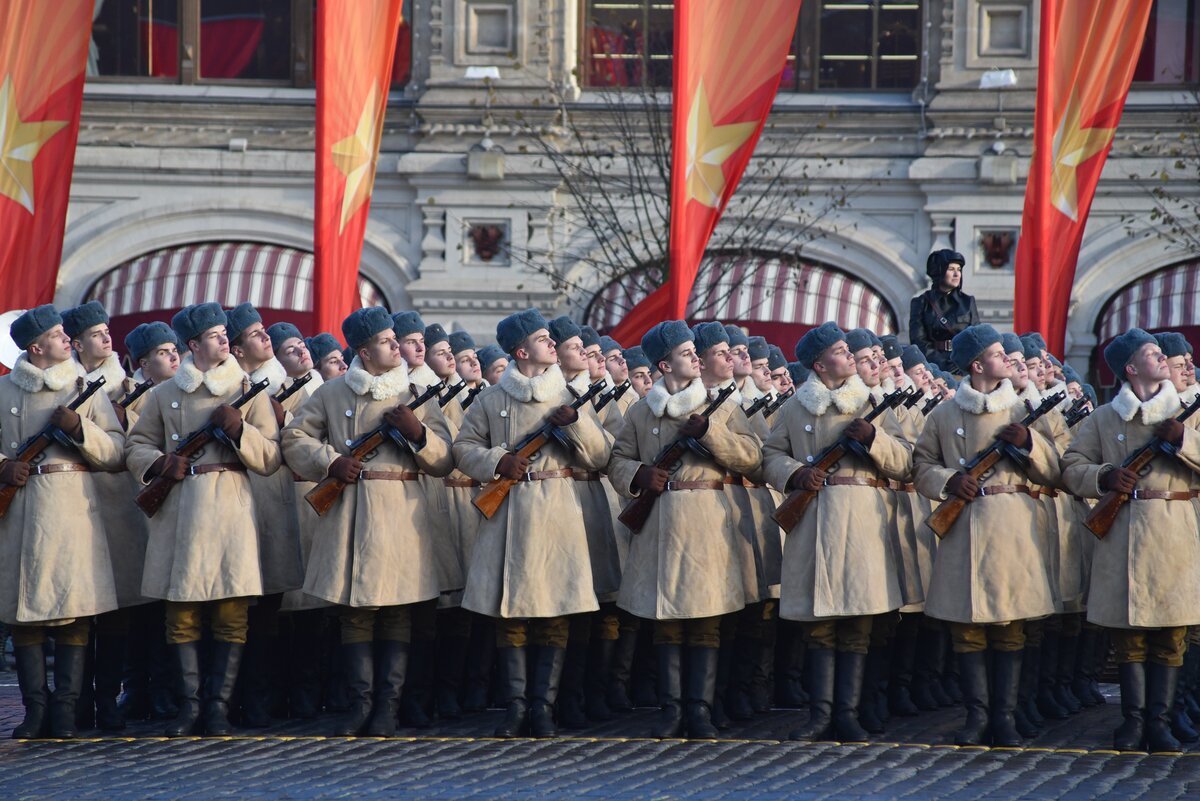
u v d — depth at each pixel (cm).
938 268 4969
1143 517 3062
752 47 4338
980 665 3164
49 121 4450
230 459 3231
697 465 3231
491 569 3225
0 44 4419
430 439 3219
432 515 3381
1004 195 8012
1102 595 3091
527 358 3294
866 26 8244
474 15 8150
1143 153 8006
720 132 4347
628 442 3303
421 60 8194
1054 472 3156
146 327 3472
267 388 3612
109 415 3288
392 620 3244
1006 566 3106
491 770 2828
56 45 4450
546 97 8125
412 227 8206
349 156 4553
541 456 3259
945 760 2956
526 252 8131
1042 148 5019
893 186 8100
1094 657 3916
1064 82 5028
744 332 4034
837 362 3212
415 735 3241
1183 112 7981
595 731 3319
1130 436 3098
